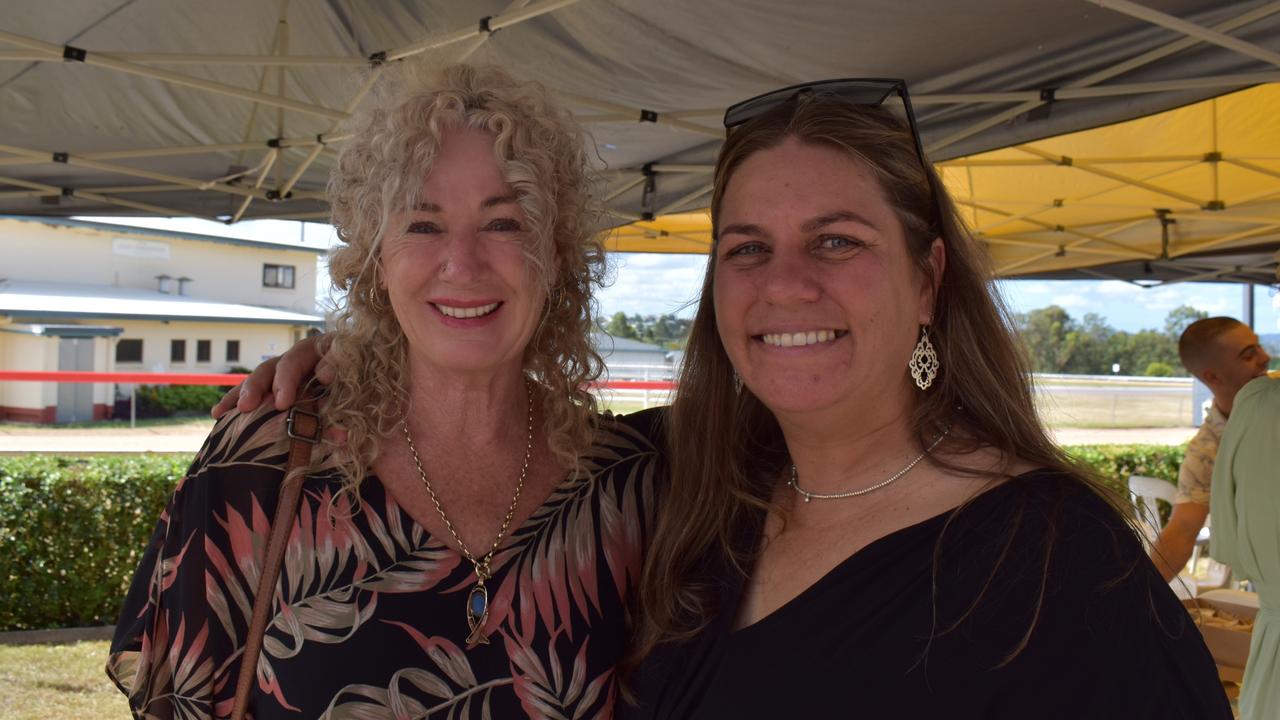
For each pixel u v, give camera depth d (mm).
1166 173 6617
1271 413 2424
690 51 3707
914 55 3574
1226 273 9320
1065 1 3041
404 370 1529
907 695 1183
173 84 4426
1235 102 5539
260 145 5016
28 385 26016
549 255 1491
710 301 1646
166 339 28844
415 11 3756
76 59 3557
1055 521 1182
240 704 1361
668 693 1433
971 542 1233
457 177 1423
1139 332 61156
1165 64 3348
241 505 1415
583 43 3727
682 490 1591
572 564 1529
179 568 1396
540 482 1573
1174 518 3572
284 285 33625
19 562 6590
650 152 5301
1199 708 1089
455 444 1530
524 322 1472
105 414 27188
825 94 1437
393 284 1443
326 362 1534
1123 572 1124
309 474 1441
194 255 31672
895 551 1279
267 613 1382
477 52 3750
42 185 5582
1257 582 2508
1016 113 3807
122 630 1468
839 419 1404
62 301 25812
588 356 1664
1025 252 8625
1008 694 1130
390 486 1484
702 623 1443
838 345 1354
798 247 1375
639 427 1749
